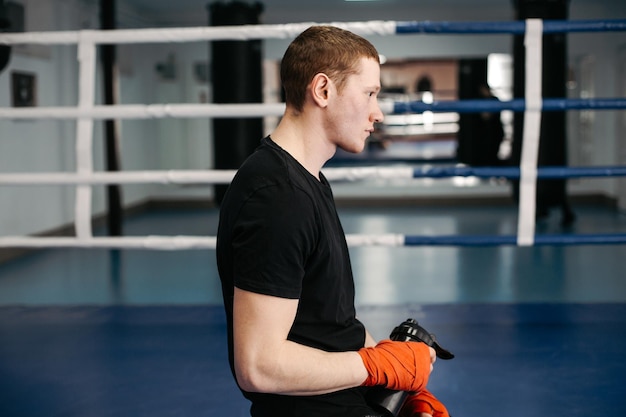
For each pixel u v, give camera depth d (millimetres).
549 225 6477
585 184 8008
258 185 1061
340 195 8039
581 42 7418
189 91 8414
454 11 7777
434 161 9781
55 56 5930
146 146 8180
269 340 1024
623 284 4164
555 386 2211
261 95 6332
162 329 2816
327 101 1110
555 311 2977
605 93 7441
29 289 4223
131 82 7699
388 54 7676
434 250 5449
